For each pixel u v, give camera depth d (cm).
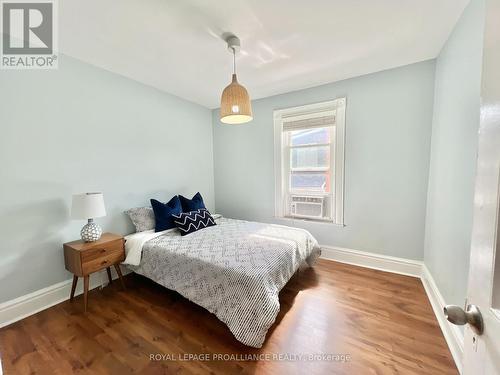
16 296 189
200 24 171
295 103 307
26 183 192
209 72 251
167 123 313
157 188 303
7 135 182
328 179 298
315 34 184
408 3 151
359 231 278
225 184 385
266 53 213
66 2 147
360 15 162
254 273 167
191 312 196
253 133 346
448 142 180
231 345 159
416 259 249
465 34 152
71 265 204
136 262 226
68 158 217
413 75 235
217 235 249
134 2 148
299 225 320
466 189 144
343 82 273
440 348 152
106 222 248
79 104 223
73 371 140
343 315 187
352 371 137
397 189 253
